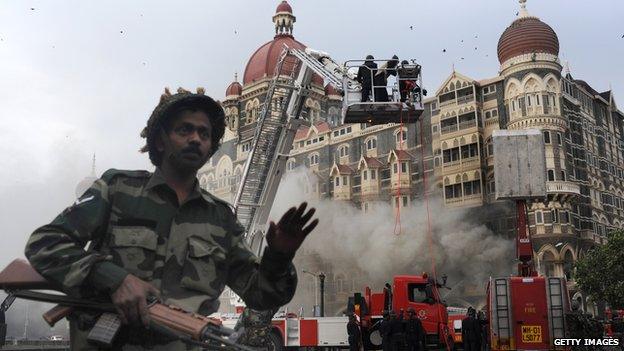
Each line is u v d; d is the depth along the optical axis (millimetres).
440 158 59406
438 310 18984
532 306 15297
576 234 54250
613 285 41906
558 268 52344
